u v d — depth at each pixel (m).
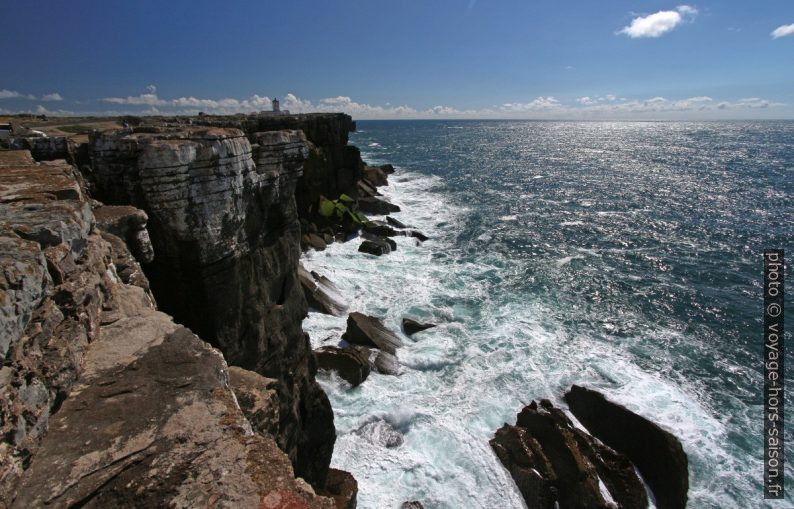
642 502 13.54
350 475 14.29
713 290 29.58
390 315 24.48
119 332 5.61
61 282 4.77
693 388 19.55
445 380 19.30
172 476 3.68
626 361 21.30
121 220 8.80
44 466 3.65
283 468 3.82
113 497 3.49
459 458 15.31
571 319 25.33
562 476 13.97
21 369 3.65
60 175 7.43
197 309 11.33
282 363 14.15
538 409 16.42
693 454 15.86
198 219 10.69
